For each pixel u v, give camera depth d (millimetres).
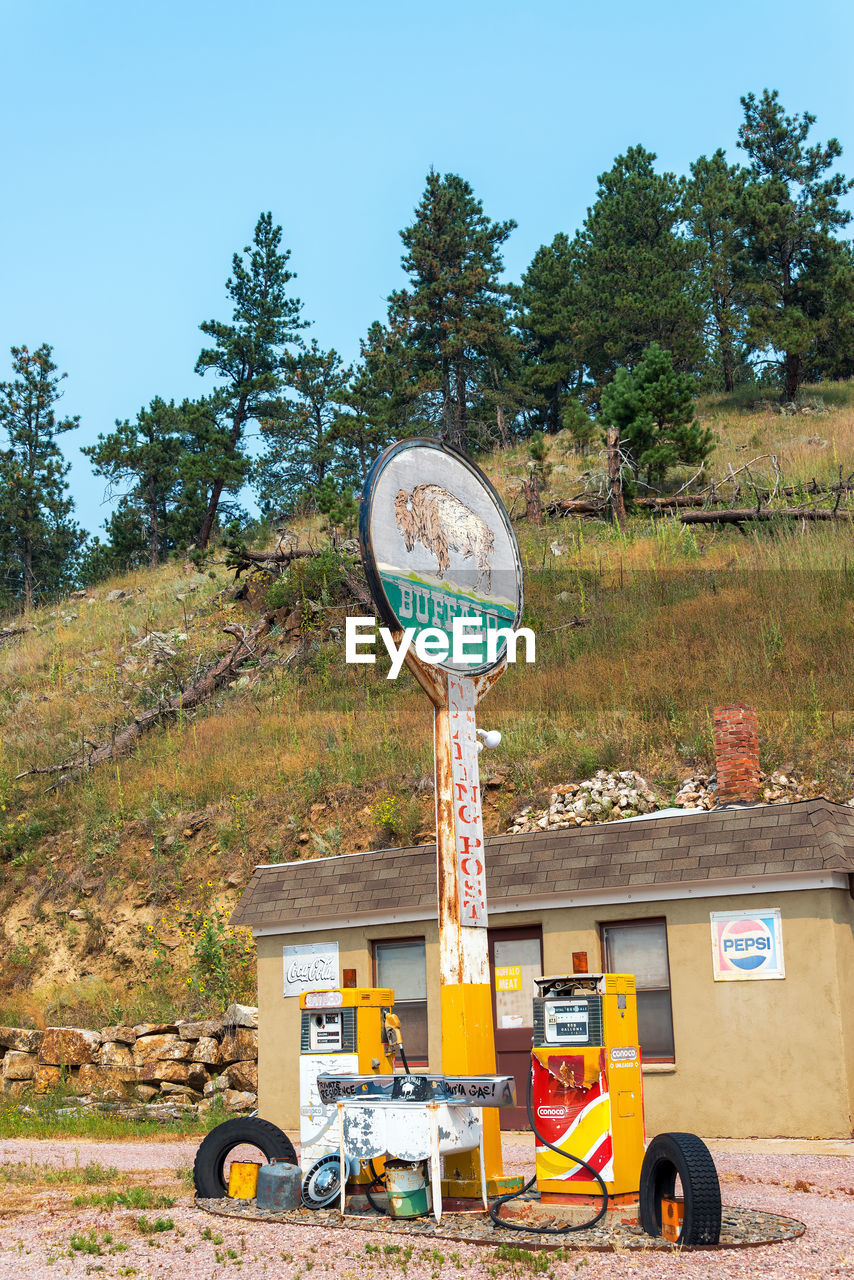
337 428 52094
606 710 22125
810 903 12195
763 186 51688
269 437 59219
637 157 61656
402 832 20422
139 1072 16344
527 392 58562
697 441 37500
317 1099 9266
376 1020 9320
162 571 50938
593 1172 7879
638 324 54188
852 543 28203
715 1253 6770
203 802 24219
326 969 14797
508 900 13758
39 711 34344
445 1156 8633
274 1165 8797
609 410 38469
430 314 57156
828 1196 8570
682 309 52312
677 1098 12547
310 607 32469
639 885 12859
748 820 12820
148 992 19516
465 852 9102
